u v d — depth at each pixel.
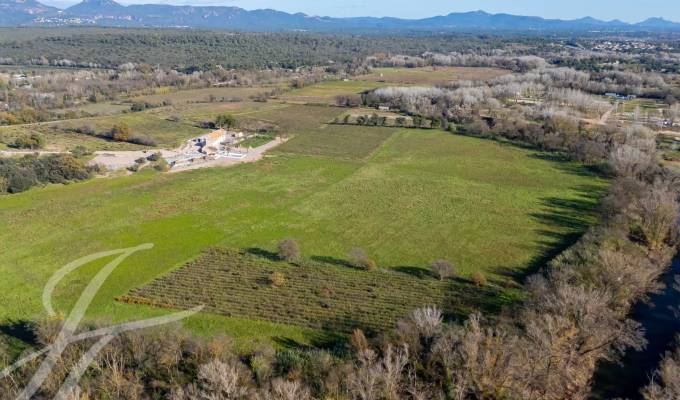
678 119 165.50
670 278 78.69
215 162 141.12
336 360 53.59
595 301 56.88
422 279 76.88
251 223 98.44
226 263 81.31
